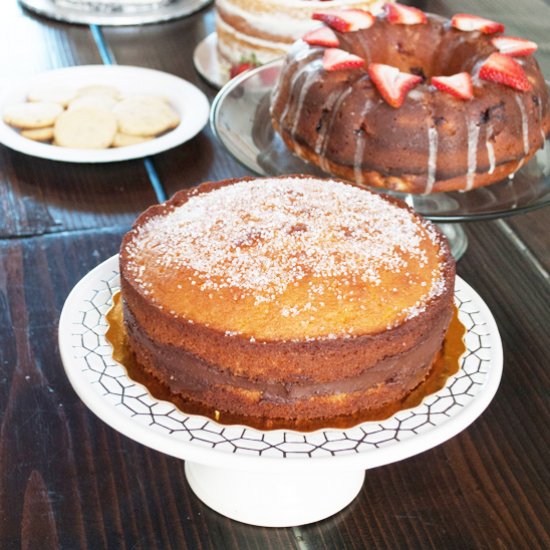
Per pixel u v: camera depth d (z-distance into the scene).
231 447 0.91
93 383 0.95
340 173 1.23
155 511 0.99
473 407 0.94
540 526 0.98
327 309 0.94
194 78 1.61
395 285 0.96
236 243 0.98
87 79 1.54
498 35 1.31
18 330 1.14
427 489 1.01
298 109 1.25
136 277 0.96
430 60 1.33
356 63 1.23
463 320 1.03
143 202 1.31
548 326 1.17
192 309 0.94
